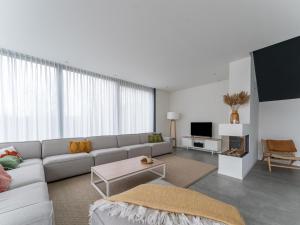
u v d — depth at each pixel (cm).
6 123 292
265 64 328
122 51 291
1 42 260
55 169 271
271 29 219
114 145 416
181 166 354
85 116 402
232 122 310
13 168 216
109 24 209
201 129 544
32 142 298
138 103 545
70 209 186
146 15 190
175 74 433
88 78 409
